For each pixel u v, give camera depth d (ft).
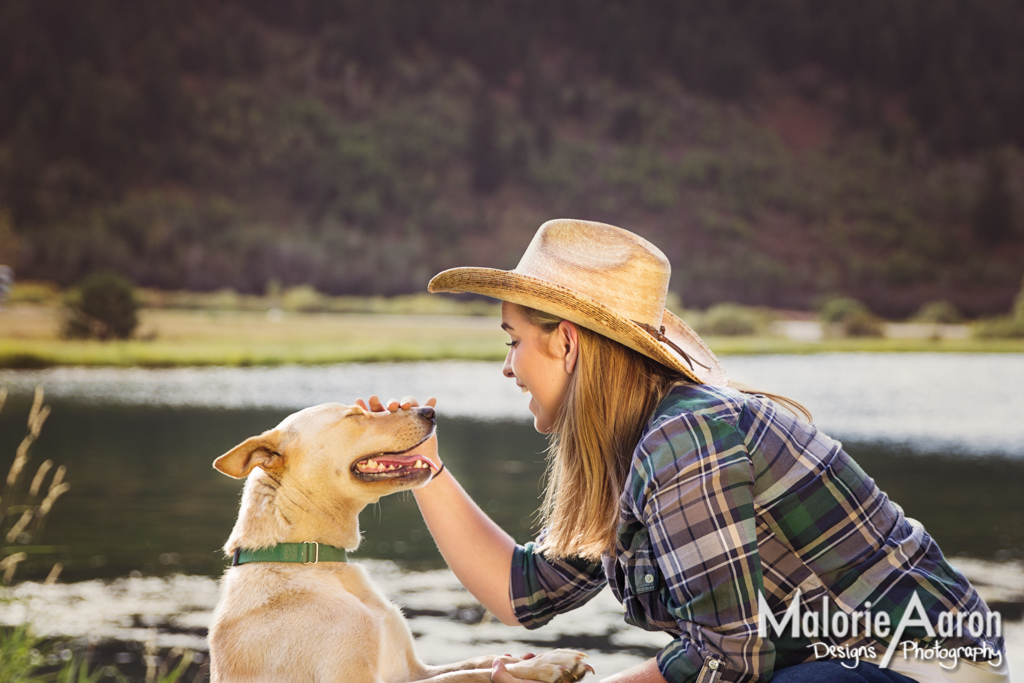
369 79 469.57
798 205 413.18
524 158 418.51
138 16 436.35
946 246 388.57
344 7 501.15
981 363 153.79
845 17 539.70
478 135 418.92
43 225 306.35
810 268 356.38
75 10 408.05
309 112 422.00
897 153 473.26
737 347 185.16
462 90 481.46
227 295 282.77
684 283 323.57
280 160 396.37
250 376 120.98
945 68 511.81
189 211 347.36
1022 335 231.09
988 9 526.16
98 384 109.70
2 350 137.39
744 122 489.67
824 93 524.11
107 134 371.15
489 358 148.77
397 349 155.94
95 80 388.37
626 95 490.49
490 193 412.16
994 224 398.01
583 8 520.83
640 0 531.50
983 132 478.18
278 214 377.09
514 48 501.15
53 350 146.92
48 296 241.14
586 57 510.99
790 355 169.17
